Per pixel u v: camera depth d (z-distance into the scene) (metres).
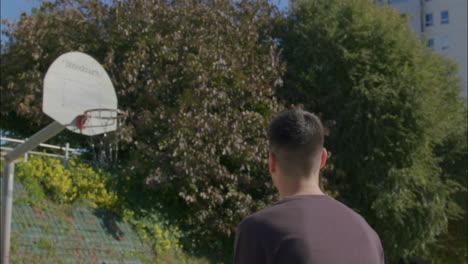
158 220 11.79
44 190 10.27
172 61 13.31
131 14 13.54
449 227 19.44
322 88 16.42
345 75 16.33
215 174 11.72
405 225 15.18
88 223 10.32
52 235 9.30
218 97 12.62
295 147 2.25
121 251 10.27
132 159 12.29
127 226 11.10
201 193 11.61
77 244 9.55
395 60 16.03
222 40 13.96
